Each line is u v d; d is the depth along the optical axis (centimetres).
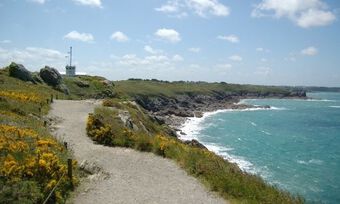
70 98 6662
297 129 9062
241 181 2083
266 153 5847
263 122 10588
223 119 11394
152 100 13700
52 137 2630
